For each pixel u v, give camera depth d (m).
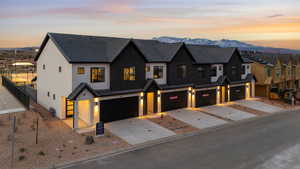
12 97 24.45
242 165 11.83
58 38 19.27
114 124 18.73
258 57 38.72
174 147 14.35
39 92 23.75
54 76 20.02
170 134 16.89
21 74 53.66
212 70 28.61
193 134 17.17
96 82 18.78
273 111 26.20
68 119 19.28
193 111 24.17
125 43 19.80
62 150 13.03
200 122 20.38
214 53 30.89
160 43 27.39
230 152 13.62
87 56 18.38
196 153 13.38
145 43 25.83
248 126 19.72
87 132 16.41
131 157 12.64
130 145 14.47
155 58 22.84
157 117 21.23
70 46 18.80
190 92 25.61
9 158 11.52
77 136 15.51
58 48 18.08
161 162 12.05
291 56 43.72
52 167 11.03
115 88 19.61
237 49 30.70
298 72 44.12
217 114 23.45
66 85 18.11
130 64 20.42
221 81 28.27
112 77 19.36
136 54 20.81
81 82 17.91
